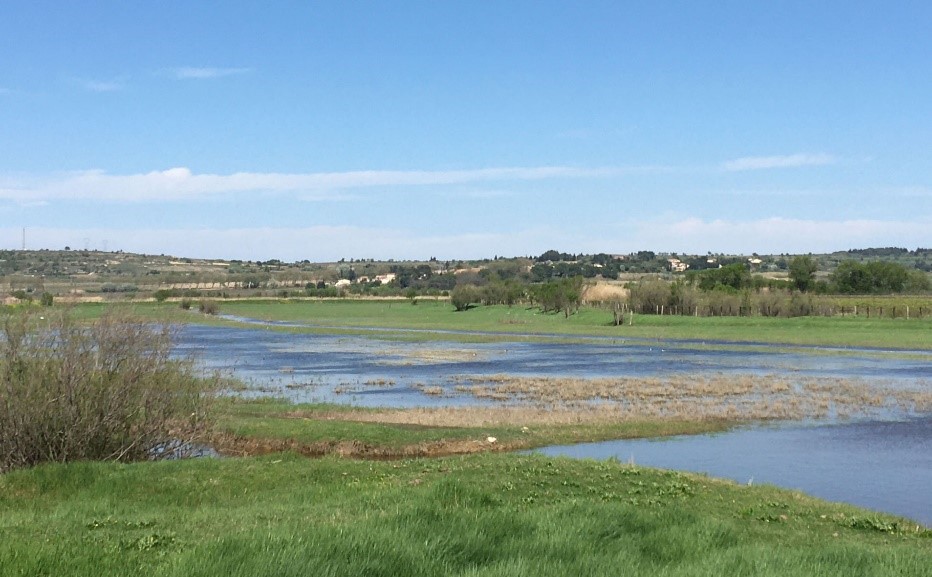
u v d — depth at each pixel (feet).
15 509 53.93
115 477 64.13
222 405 104.94
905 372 184.55
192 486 62.39
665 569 35.76
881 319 325.01
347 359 221.66
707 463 90.79
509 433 105.40
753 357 223.10
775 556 38.37
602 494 58.90
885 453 96.37
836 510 60.44
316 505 50.98
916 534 54.08
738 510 57.62
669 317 370.94
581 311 429.79
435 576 32.99
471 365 205.46
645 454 95.96
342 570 31.32
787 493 65.98
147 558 34.37
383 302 637.30
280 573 30.40
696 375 179.73
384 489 56.80
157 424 79.61
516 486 59.88
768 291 434.30
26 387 72.49
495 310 489.26
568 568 35.06
